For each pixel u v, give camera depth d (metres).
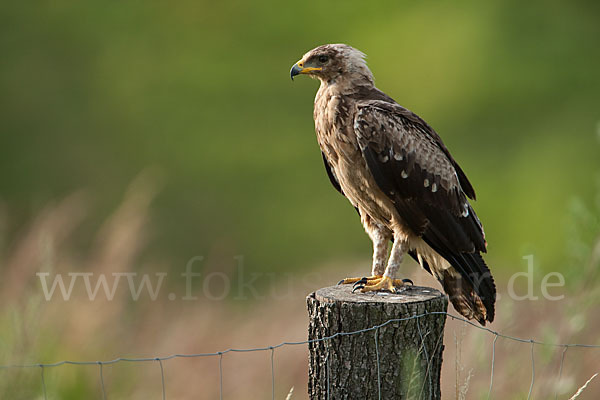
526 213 17.69
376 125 5.18
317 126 5.57
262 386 6.75
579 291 5.09
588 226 5.27
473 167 18.98
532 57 19.84
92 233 11.76
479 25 20.45
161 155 20.22
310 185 19.25
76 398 5.82
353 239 18.06
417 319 3.97
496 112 19.48
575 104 18.97
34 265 6.46
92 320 6.49
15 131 20.19
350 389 4.00
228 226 18.88
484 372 5.00
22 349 5.08
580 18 20.12
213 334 7.51
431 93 20.27
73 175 19.80
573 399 4.29
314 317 4.15
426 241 5.21
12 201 18.72
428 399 3.99
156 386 6.41
